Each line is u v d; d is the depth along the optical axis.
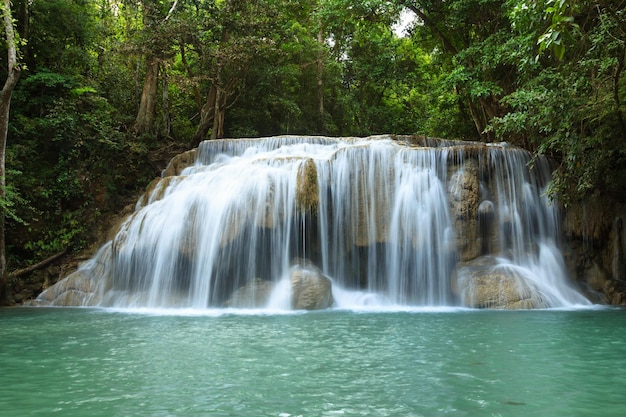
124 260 12.09
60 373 4.59
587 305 11.45
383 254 11.89
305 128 29.09
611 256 13.11
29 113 17.86
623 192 13.41
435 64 25.88
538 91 11.47
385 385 4.09
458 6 19.05
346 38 32.94
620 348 5.73
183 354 5.43
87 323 8.23
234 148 16.86
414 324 7.86
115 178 17.39
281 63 27.38
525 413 3.36
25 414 3.40
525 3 9.61
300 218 11.55
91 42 21.58
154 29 20.50
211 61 22.30
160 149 20.25
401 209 12.01
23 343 6.25
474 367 4.75
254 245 11.30
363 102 33.94
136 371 4.65
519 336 6.64
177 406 3.54
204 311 10.07
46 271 14.22
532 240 12.66
